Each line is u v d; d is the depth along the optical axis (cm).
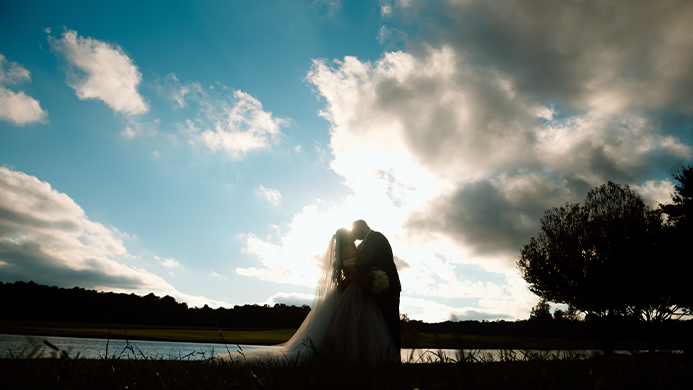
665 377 156
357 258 446
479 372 189
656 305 2028
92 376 211
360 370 218
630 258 2016
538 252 2325
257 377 188
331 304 431
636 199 2194
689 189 2366
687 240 2062
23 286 3572
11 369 191
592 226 2159
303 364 229
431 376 181
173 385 190
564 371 187
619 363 229
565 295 2158
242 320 5959
